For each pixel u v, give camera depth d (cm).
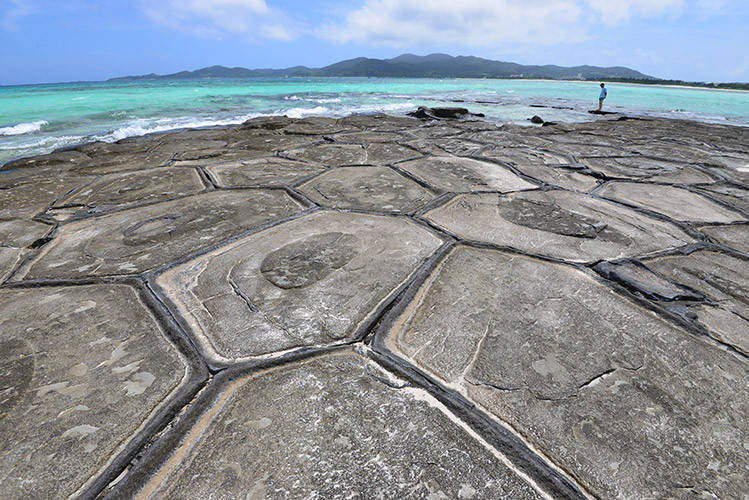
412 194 308
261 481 91
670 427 106
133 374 122
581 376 123
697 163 443
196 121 1020
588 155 475
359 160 436
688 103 2059
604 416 109
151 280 177
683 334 144
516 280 178
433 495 88
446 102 1869
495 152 482
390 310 155
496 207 279
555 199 301
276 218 255
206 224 245
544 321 150
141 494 89
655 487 91
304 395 115
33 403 111
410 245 213
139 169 402
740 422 108
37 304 159
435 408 111
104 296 165
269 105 1527
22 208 284
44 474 93
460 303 160
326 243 215
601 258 202
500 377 122
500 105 1789
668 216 269
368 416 108
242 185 334
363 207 277
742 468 96
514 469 94
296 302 160
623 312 156
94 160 468
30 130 834
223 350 133
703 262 201
